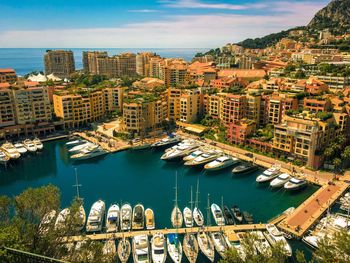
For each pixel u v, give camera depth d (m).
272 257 46.25
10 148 158.62
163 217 95.25
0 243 39.12
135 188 118.69
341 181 116.62
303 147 131.00
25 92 181.62
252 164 136.50
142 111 182.12
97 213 92.06
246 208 101.62
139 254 73.62
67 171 138.38
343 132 140.50
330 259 41.22
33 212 51.72
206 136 177.62
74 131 196.62
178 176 130.75
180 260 73.12
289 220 89.88
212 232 83.88
